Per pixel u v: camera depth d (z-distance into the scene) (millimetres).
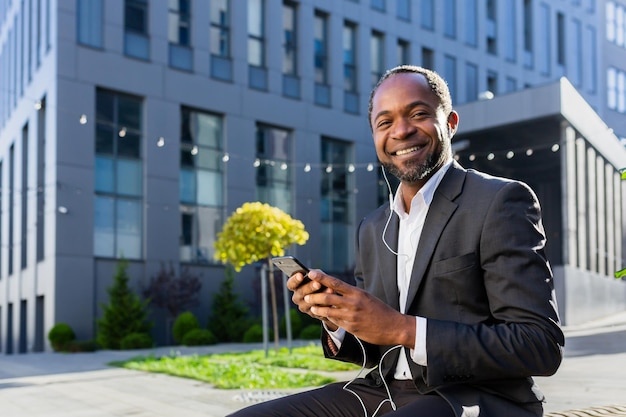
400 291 1786
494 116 21859
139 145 20766
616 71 36969
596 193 25703
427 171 1745
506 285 1566
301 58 24656
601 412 2395
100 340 18375
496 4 30969
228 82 22672
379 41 27219
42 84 20797
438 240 1678
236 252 11359
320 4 25234
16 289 24344
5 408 6910
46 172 19812
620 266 28375
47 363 13281
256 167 23297
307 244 24109
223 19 22984
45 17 20719
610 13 37000
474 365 1516
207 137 22328
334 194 25391
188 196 21719
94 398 7500
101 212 19844
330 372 9305
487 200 1639
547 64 32812
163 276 19859
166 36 21375
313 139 24688
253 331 19766
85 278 19281
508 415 1597
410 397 1751
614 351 11203
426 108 1754
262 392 7281
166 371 10039
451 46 29078
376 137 1819
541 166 24906
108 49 20125
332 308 1549
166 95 21234
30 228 22062
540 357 1502
